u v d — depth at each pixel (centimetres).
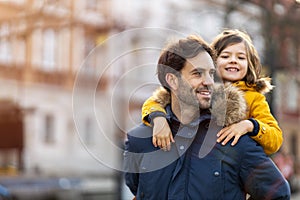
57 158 3409
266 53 1288
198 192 283
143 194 296
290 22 1316
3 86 3178
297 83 1720
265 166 286
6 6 1555
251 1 1310
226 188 285
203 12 1725
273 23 1309
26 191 1509
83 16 3150
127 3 2478
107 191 2042
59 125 3481
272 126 308
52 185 1600
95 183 2400
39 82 3388
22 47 3281
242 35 326
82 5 3164
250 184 288
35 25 1586
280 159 1038
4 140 1870
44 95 3406
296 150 4194
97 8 3120
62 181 1672
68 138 3491
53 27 1656
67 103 3491
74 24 1944
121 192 1440
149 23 1981
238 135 287
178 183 286
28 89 3303
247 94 315
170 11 1941
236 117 290
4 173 1683
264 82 322
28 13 1566
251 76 321
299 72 1652
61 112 3484
